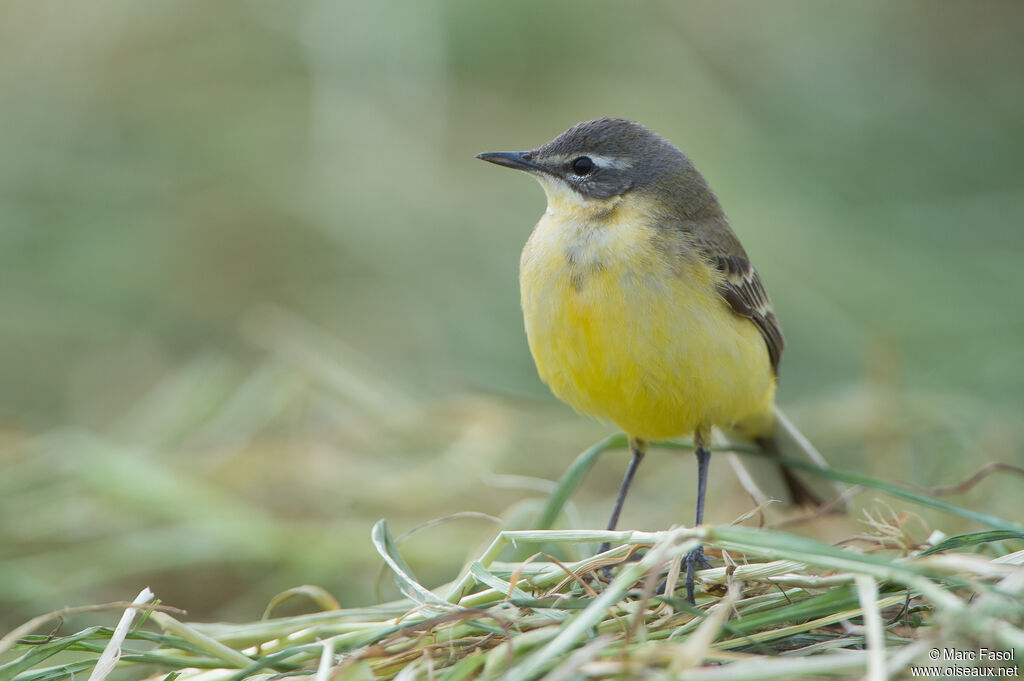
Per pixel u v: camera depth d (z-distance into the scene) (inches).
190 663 259.1
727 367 335.3
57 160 648.4
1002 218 649.0
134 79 680.4
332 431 480.4
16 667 250.4
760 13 745.6
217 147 657.6
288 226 633.0
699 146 642.8
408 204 624.1
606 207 348.8
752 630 251.6
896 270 613.6
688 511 446.0
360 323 598.5
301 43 655.1
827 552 226.8
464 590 276.4
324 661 237.9
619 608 258.4
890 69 740.7
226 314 613.6
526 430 496.1
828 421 488.7
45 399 566.6
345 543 396.5
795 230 621.3
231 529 392.5
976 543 260.4
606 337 325.7
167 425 503.2
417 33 636.1
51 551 405.1
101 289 612.4
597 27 701.3
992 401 519.8
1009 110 716.7
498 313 595.5
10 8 685.3
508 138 653.9
